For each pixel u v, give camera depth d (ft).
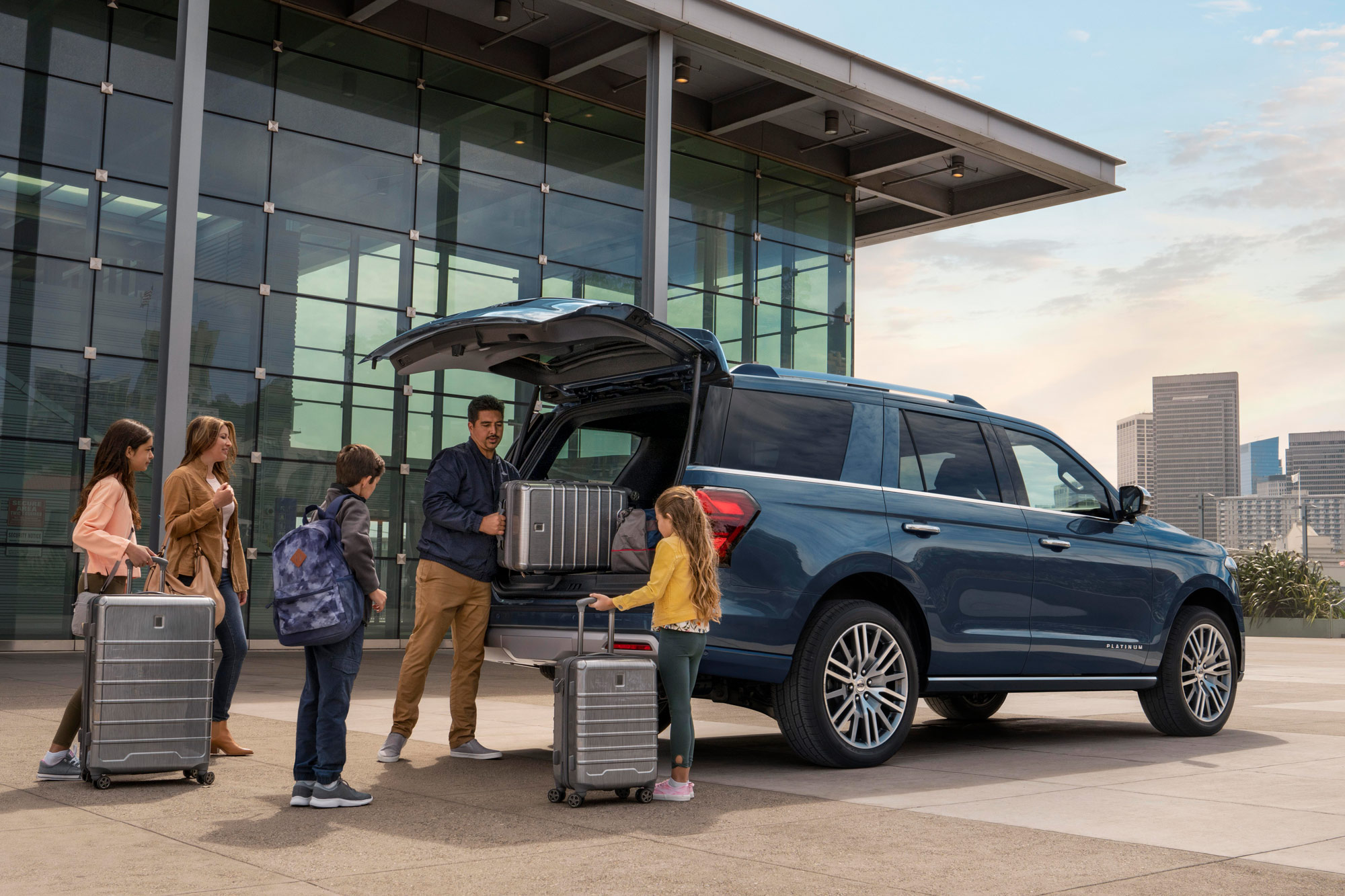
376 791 17.12
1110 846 13.58
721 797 16.79
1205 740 24.11
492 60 66.74
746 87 73.82
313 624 15.43
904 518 20.49
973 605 21.15
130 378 55.93
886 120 68.54
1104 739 24.27
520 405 66.95
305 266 60.59
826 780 18.31
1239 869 12.47
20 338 53.42
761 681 18.65
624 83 71.82
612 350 20.62
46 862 12.48
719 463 19.02
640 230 72.90
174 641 17.26
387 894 11.25
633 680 16.16
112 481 18.24
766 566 18.57
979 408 23.06
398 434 62.90
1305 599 113.39
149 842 13.52
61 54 55.01
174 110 43.91
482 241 66.59
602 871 12.25
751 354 78.02
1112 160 77.77
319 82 61.62
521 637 19.81
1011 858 12.95
